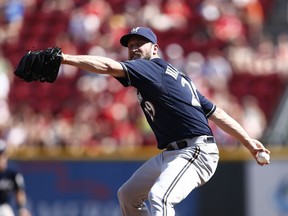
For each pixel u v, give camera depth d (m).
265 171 40.75
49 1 61.62
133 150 42.09
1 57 58.69
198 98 20.38
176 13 57.97
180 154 19.77
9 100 54.34
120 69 18.67
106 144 47.31
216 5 58.38
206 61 53.88
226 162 40.97
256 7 58.91
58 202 42.59
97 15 57.31
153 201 19.00
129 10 58.31
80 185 42.41
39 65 17.98
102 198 42.16
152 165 20.30
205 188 41.03
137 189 20.59
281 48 56.12
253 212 40.62
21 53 59.03
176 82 19.67
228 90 53.25
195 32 57.41
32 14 60.84
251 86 53.56
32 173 42.94
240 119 48.78
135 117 49.19
